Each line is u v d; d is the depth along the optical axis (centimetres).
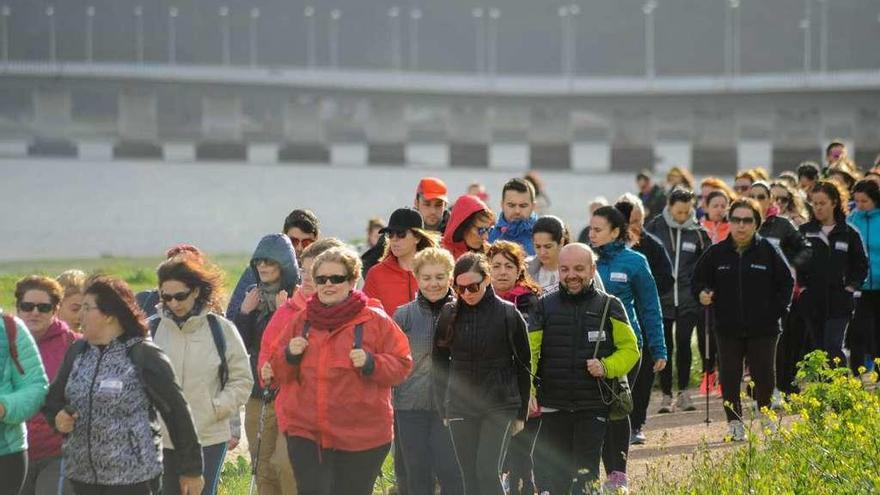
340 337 3175
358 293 3216
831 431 3622
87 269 12719
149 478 2894
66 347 3491
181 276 3284
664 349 4231
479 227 4144
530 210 4634
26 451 3100
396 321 3622
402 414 3606
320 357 3167
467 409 3447
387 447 3231
